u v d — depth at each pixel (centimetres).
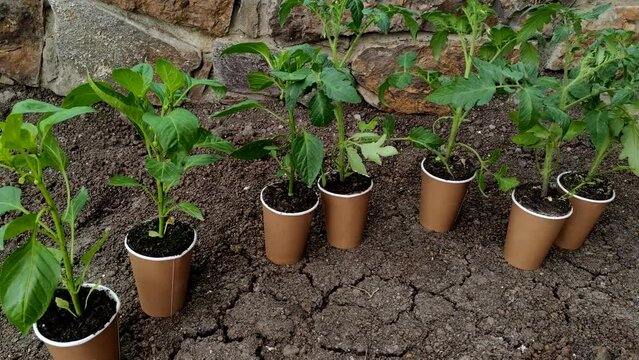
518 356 72
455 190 84
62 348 61
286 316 76
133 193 95
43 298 57
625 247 87
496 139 106
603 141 75
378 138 79
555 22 102
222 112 73
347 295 79
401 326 75
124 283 79
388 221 91
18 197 65
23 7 99
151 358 71
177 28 102
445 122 108
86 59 103
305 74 68
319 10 78
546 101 72
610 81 78
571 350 73
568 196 81
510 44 81
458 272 83
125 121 105
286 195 80
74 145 101
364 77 105
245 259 84
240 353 72
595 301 79
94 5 99
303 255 85
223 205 92
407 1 99
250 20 101
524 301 79
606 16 102
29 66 104
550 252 87
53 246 85
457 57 103
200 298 78
